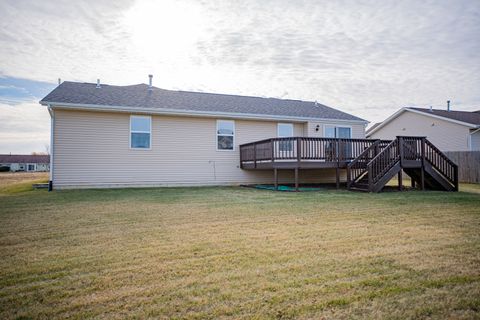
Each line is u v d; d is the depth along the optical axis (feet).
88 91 42.11
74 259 10.82
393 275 9.09
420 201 24.86
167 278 9.05
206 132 43.93
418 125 72.79
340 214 19.17
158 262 10.44
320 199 26.66
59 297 7.90
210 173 43.96
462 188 38.55
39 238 13.69
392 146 34.58
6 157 200.23
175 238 13.57
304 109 53.47
